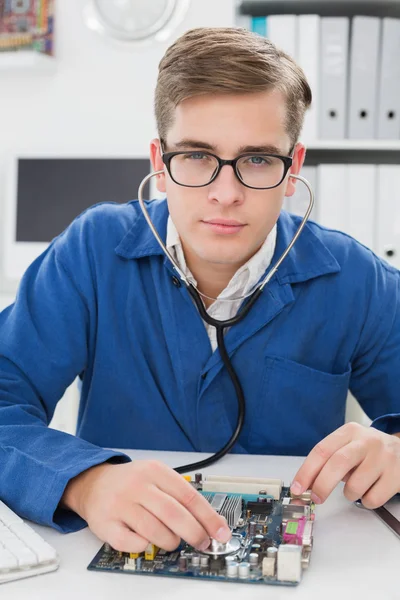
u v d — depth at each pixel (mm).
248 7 2480
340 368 1180
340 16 2492
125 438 1158
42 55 2473
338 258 1181
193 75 895
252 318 1102
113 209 1223
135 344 1137
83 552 723
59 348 1104
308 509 768
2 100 2602
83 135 2572
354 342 1171
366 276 1178
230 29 1003
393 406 1185
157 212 1182
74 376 1148
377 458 833
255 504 794
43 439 882
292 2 2410
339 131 2268
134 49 2521
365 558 706
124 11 2498
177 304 1113
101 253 1155
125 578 663
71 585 650
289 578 649
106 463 829
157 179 1071
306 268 1141
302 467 833
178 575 663
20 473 826
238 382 1069
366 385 1228
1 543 702
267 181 936
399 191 2230
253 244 964
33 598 626
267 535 732
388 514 815
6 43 2512
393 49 2236
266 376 1120
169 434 1137
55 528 776
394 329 1181
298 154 1040
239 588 641
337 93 2252
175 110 931
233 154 913
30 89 2584
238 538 727
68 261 1151
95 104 2559
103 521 722
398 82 2248
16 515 782
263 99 906
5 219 2480
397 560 703
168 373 1127
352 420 1646
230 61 902
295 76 971
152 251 1133
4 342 1084
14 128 2605
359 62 2238
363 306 1163
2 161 2607
